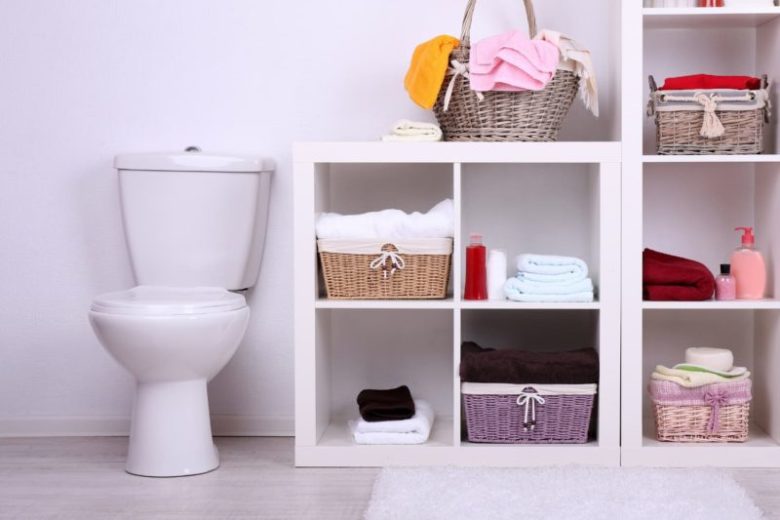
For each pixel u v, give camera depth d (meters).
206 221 2.91
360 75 3.04
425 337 3.06
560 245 3.03
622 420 2.67
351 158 2.67
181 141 3.08
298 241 2.68
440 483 2.45
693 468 2.59
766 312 2.85
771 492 2.42
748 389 2.70
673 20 2.83
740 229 2.87
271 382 3.10
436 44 2.71
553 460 2.67
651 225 3.02
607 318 2.66
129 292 2.67
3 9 3.08
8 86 3.09
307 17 3.04
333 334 3.07
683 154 2.71
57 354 3.13
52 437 3.11
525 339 3.04
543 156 2.65
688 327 3.02
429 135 2.71
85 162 3.10
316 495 2.44
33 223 3.11
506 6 3.01
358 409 3.08
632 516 2.19
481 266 2.76
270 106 3.06
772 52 2.81
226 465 2.73
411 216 2.70
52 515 2.29
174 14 3.06
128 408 3.13
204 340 2.50
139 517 2.27
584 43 2.99
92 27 3.07
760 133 2.72
